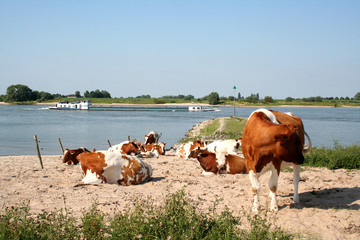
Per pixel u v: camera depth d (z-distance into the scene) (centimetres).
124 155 1046
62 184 1014
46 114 8194
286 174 1151
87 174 1029
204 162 1224
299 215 692
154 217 577
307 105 18525
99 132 3850
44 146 2600
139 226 556
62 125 4853
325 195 841
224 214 606
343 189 885
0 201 806
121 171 1023
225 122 3688
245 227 627
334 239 579
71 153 1465
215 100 17588
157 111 10575
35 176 1153
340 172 1183
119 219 576
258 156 693
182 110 10956
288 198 817
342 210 707
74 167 1391
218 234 542
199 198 833
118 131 4003
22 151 2308
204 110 10900
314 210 718
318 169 1261
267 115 751
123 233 541
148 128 4481
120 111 10306
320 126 5169
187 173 1236
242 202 802
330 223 643
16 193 888
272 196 725
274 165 695
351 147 1424
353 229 613
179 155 1761
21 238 529
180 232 545
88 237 536
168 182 1052
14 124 4975
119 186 988
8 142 2841
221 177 1141
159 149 1859
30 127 4462
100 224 568
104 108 11188
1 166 1388
